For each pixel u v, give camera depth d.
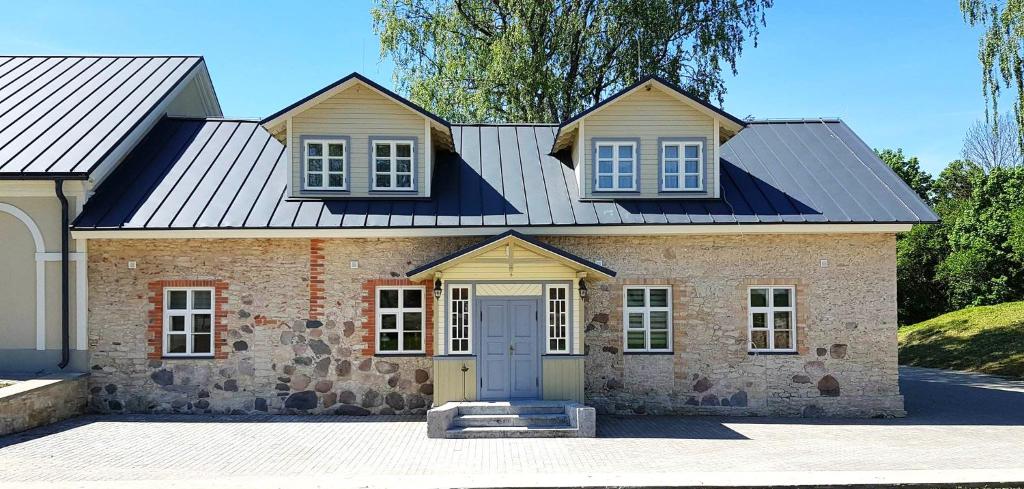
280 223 15.51
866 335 15.79
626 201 16.64
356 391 15.74
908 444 12.67
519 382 14.94
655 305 16.06
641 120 16.92
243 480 10.02
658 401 15.77
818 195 16.47
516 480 10.06
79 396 15.28
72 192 15.55
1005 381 23.09
